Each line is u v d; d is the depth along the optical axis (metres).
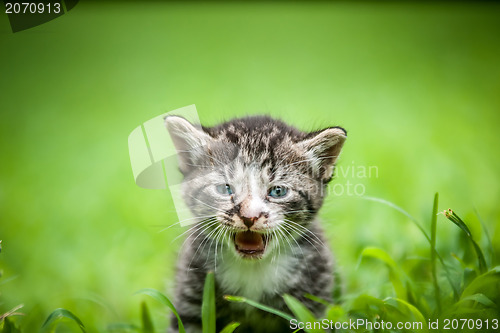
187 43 26.19
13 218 12.30
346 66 23.95
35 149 16.33
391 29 28.05
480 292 6.57
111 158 15.74
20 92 20.05
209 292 6.18
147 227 11.88
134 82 21.66
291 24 29.59
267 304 7.66
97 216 12.62
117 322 8.36
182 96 20.06
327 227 8.98
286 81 22.06
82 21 26.30
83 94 20.39
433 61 23.72
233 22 29.55
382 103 19.27
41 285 9.88
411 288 7.11
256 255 7.50
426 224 9.98
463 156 14.42
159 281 9.82
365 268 9.53
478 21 28.19
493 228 9.45
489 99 19.12
